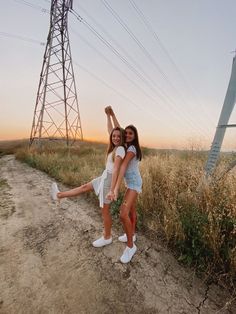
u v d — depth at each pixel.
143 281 2.13
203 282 2.12
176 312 1.78
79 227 3.36
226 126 3.24
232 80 3.22
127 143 2.30
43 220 3.62
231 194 2.80
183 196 3.34
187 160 6.14
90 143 21.64
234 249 2.19
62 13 18.45
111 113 2.95
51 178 7.25
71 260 2.48
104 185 2.46
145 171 4.77
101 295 1.95
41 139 17.80
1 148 32.78
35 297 1.92
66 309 1.79
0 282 2.10
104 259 2.50
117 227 3.31
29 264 2.40
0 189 5.72
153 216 3.46
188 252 2.49
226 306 1.81
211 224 2.41
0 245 2.80
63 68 19.97
